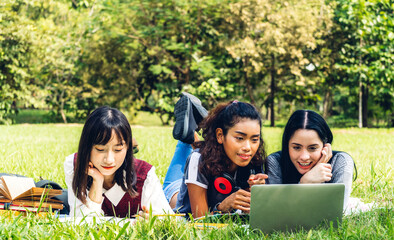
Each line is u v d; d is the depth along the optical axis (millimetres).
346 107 28625
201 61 19078
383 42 18969
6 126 15555
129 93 22031
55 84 20891
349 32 19938
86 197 3143
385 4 17969
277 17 18469
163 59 19766
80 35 20000
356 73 19594
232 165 3357
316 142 3316
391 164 6469
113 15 19391
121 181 3229
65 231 2695
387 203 3902
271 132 15188
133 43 20828
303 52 20938
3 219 2852
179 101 4312
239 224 2936
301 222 2900
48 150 7926
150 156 7094
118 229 2723
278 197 2850
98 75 22016
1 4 17797
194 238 2619
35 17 22188
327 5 20031
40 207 3033
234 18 18875
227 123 3164
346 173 3469
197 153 3406
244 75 21141
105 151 2979
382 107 24344
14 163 6152
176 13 18844
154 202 3352
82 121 23125
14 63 19078
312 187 2863
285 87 22812
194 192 3346
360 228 2779
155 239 2598
